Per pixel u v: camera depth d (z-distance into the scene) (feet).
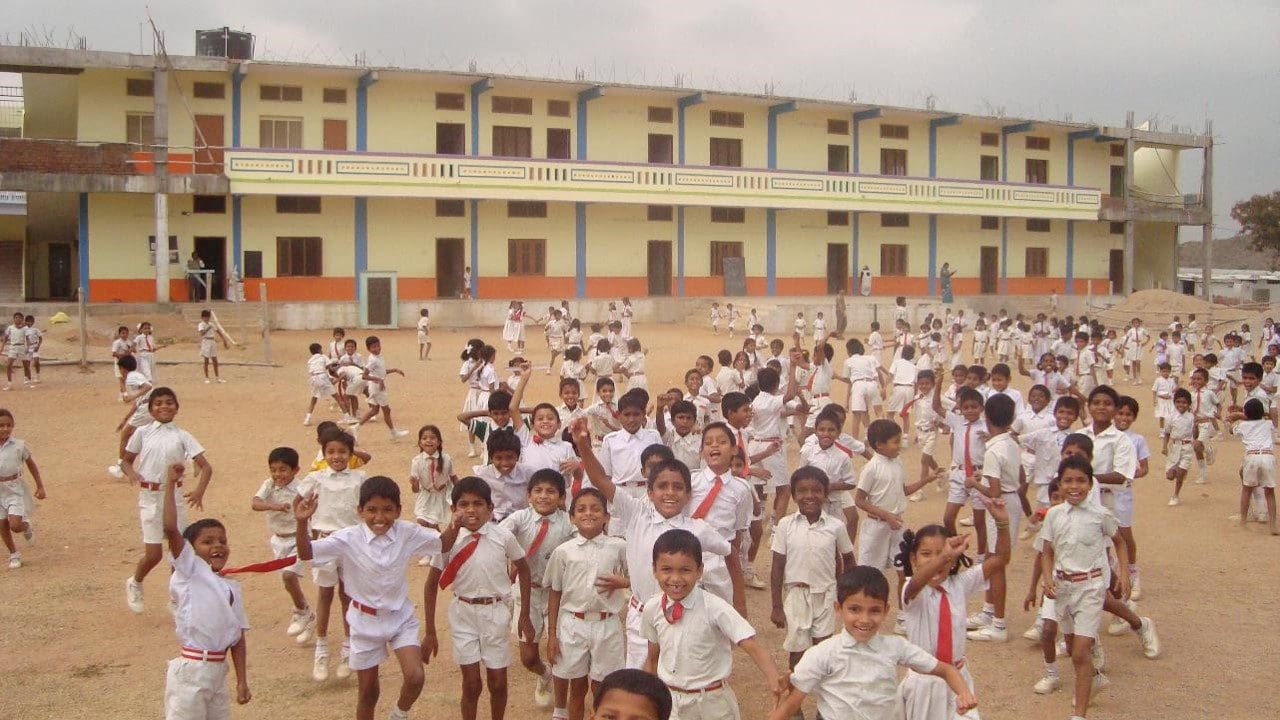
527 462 27.78
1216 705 24.64
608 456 28.48
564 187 123.34
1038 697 25.08
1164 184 175.63
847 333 130.31
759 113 140.56
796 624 23.71
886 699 17.10
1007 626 29.84
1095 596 23.65
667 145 135.95
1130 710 24.38
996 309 153.69
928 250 153.69
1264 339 105.70
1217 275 229.04
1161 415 61.98
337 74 115.55
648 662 18.70
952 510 32.65
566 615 21.88
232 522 40.50
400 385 73.77
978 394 32.50
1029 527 38.58
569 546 21.91
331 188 111.96
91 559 35.99
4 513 34.55
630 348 62.34
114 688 25.59
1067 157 163.32
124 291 109.60
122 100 108.88
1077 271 166.71
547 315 124.67
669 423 33.60
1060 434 35.09
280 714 24.16
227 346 93.91
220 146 109.09
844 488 29.45
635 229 134.51
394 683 26.12
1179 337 85.97
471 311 121.08
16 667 26.86
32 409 61.52
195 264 108.88
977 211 148.46
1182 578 34.60
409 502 43.29
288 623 30.30
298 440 54.90
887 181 142.31
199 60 107.24
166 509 22.50
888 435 28.14
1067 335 78.59
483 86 121.49
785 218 144.25
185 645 20.72
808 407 47.52
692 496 24.59
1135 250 178.60
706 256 139.13
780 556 24.22
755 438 35.19
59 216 118.42
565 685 22.20
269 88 114.73
